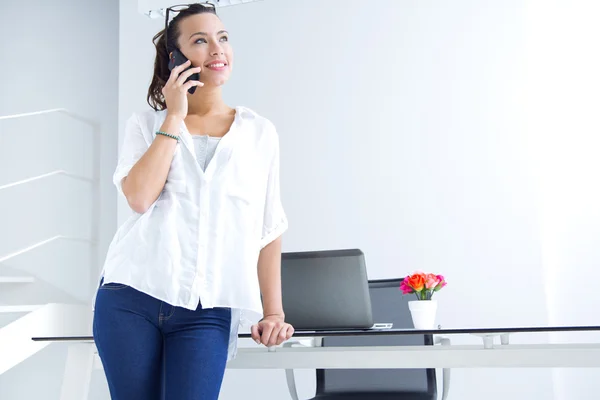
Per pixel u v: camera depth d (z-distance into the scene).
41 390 4.74
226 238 1.41
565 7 4.18
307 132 4.50
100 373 4.66
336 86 4.48
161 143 1.38
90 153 5.02
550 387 3.80
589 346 2.09
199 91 1.51
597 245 3.95
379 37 4.44
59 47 5.19
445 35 4.30
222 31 1.52
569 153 4.06
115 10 5.15
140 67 4.80
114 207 4.93
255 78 4.67
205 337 1.33
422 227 4.18
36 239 5.01
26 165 5.12
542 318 3.88
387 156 4.32
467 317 4.02
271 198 1.54
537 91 4.07
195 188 1.42
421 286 2.45
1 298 4.98
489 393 3.91
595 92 4.07
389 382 2.80
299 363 2.11
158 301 1.33
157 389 1.34
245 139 1.49
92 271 4.89
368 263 4.26
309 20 4.60
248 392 4.35
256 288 1.41
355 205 4.34
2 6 5.27
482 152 4.13
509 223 4.02
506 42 4.17
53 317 4.65
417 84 4.32
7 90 5.22
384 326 2.62
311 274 2.23
